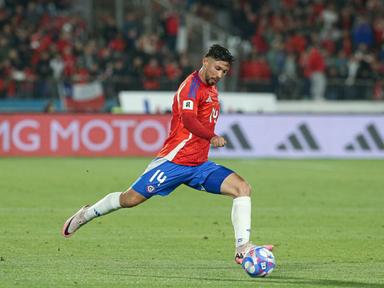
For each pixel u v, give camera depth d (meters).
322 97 107.38
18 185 62.44
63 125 84.38
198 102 31.16
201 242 39.72
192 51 118.31
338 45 115.00
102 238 40.53
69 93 99.75
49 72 101.81
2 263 33.56
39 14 110.94
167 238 40.84
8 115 83.75
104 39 109.81
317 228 44.56
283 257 35.94
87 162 79.75
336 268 33.16
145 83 101.88
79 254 36.06
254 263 29.47
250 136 86.19
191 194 59.59
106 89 101.06
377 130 87.19
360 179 69.00
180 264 33.84
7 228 43.34
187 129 30.62
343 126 87.12
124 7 120.69
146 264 33.72
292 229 44.19
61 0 117.44
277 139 86.50
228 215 49.41
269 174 71.94
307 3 121.12
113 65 101.81
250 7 120.81
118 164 78.12
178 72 103.75
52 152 84.31
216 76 30.91
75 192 58.94
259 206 53.22
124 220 46.84
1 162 79.06
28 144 84.12
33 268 32.44
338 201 55.94
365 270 32.72
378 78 108.25
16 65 101.69
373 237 41.62
